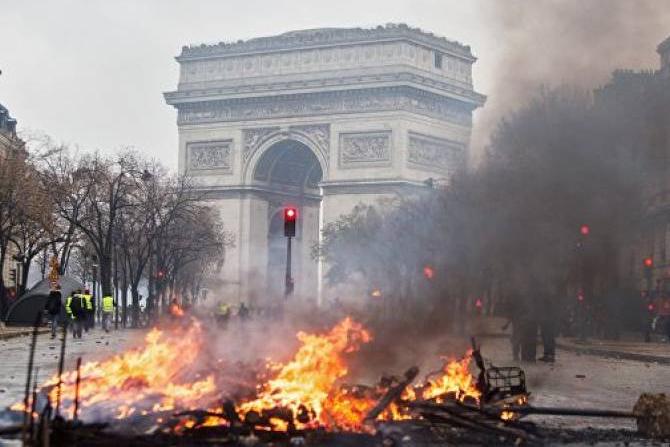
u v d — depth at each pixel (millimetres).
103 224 169125
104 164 163750
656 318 107062
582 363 62375
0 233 132000
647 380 49625
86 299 100750
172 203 177000
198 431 23719
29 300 114188
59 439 21734
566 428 28297
